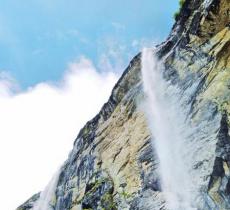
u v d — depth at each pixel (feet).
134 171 105.70
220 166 78.33
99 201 113.91
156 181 95.09
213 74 89.35
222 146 79.30
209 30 95.09
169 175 91.71
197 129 87.51
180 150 90.94
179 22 108.27
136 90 118.42
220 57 89.20
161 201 90.74
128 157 111.14
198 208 80.79
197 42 97.55
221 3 92.68
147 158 101.86
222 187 76.59
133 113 116.88
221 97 84.23
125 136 117.29
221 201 76.28
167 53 109.19
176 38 107.04
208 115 85.71
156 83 109.50
